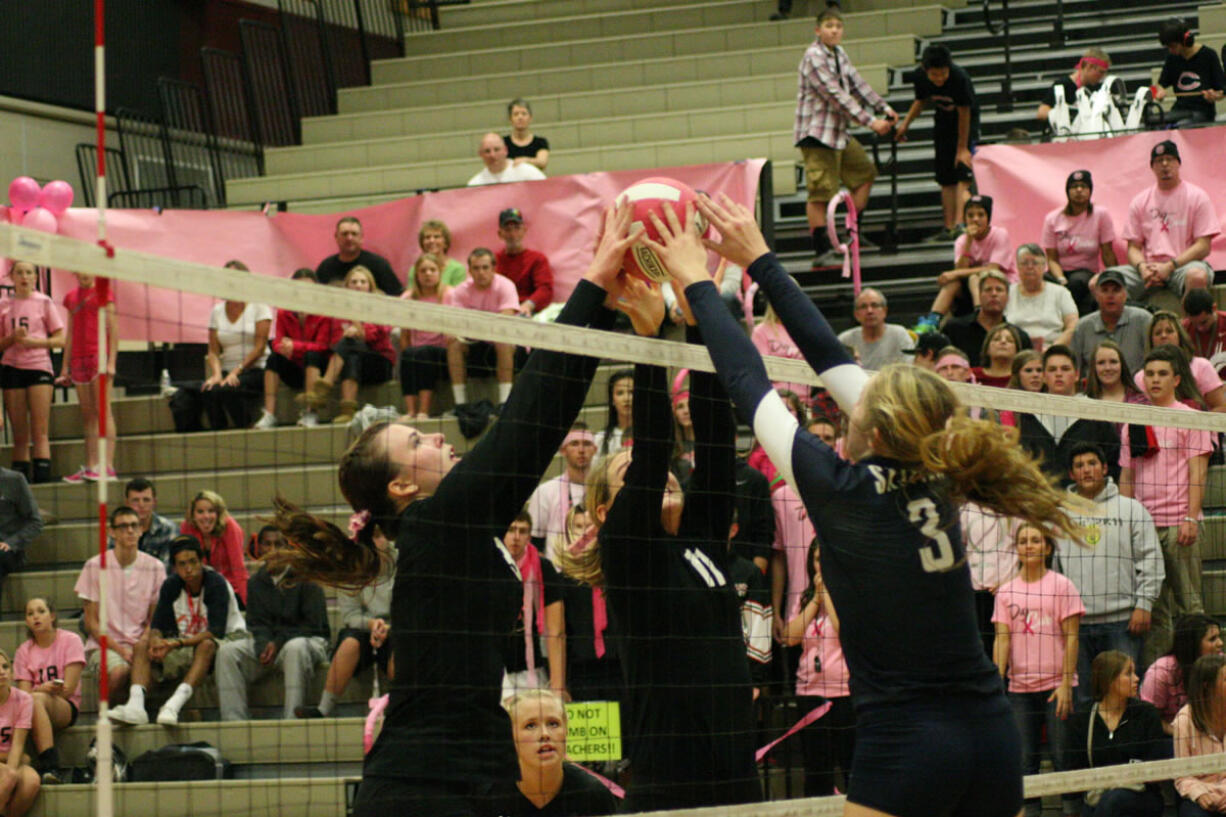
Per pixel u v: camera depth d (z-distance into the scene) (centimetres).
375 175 1534
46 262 290
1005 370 933
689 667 369
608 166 1476
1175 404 801
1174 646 704
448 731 324
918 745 309
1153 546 722
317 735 721
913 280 1180
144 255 304
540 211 1170
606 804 380
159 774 705
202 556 783
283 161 1627
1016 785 319
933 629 313
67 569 978
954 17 1670
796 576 685
